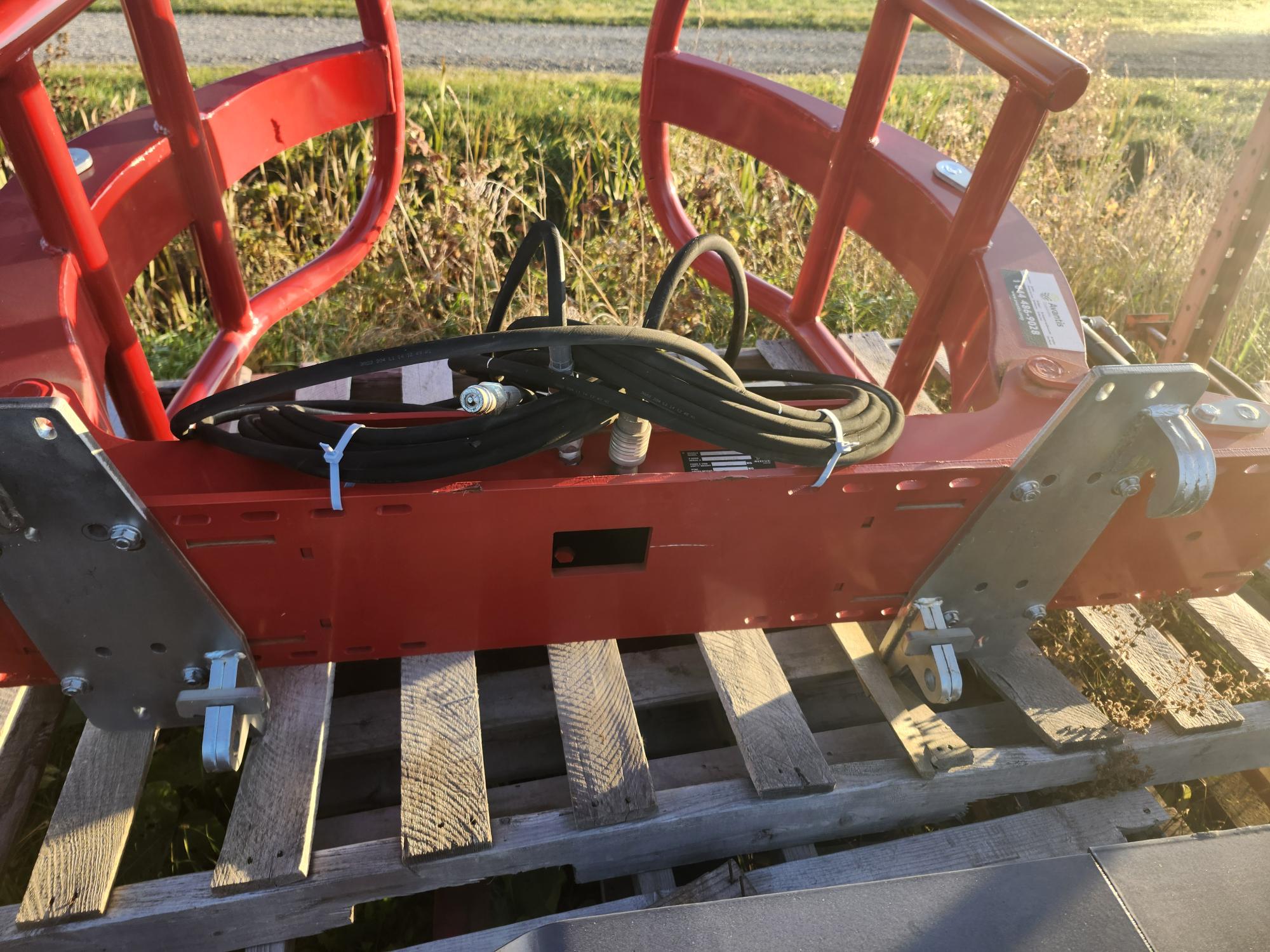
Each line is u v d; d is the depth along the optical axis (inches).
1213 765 76.3
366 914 72.7
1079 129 180.7
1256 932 48.1
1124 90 227.8
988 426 65.3
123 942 58.7
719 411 54.3
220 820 75.9
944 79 249.9
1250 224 99.3
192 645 61.5
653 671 78.7
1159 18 374.0
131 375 76.6
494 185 150.3
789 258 150.8
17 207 71.6
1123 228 156.7
